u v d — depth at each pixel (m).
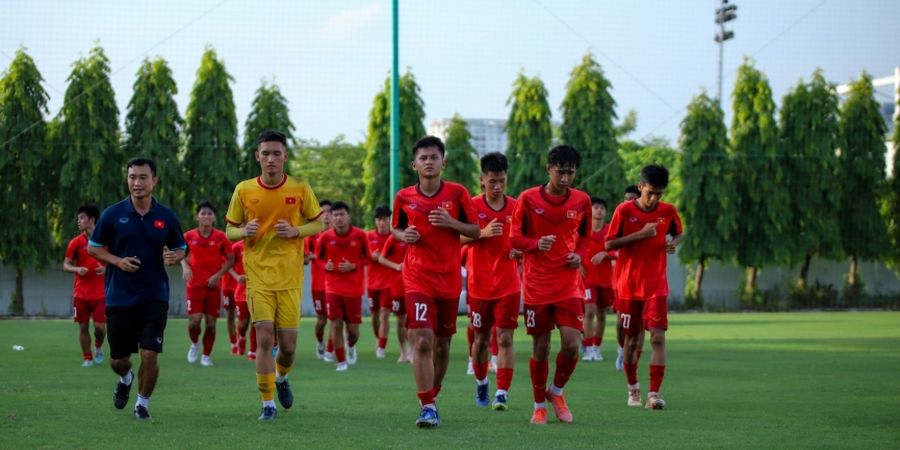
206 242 12.45
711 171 30.64
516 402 8.30
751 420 7.17
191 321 12.43
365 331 20.23
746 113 30.98
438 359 7.31
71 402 7.89
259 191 7.13
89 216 11.98
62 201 26.50
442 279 7.03
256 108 29.06
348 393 8.88
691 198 30.81
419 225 7.01
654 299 8.12
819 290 32.25
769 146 30.77
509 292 7.79
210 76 28.12
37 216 26.38
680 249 31.16
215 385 9.51
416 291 6.94
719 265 32.69
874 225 31.52
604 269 12.95
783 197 30.84
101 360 12.17
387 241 12.84
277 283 7.11
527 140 31.81
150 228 6.97
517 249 7.14
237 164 28.50
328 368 11.94
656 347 8.04
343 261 12.34
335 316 11.93
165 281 7.08
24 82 26.17
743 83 31.06
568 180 7.17
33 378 10.05
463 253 10.41
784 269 32.75
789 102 31.14
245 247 7.21
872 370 11.45
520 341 17.28
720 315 27.59
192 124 28.12
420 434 6.32
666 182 8.30
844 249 31.56
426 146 7.07
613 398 8.70
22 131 26.05
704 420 7.16
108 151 26.75
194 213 28.20
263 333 7.01
